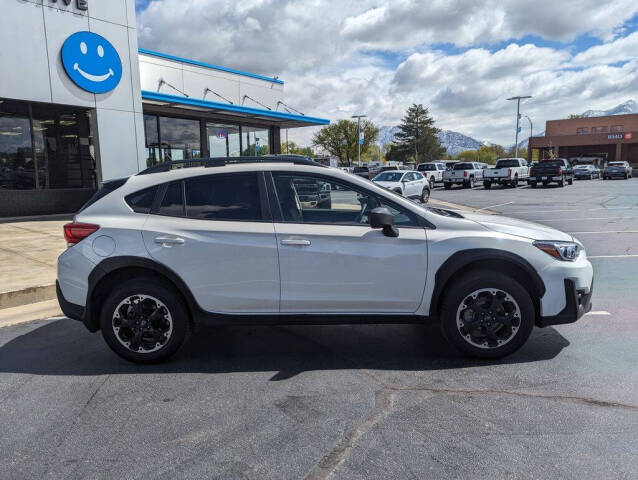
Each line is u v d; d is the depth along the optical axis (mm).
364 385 3504
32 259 7477
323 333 4711
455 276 3898
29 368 3902
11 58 11242
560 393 3318
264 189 3955
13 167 12352
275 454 2629
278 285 3832
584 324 4789
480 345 3861
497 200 22172
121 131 13484
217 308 3873
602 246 9266
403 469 2479
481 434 2805
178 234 3816
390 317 3898
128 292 3822
